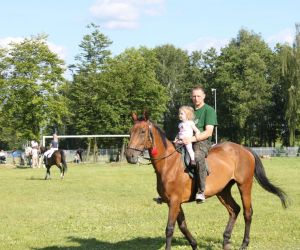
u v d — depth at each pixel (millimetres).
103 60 69250
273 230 12508
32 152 48719
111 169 42719
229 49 85125
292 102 67500
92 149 64312
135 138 9008
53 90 55281
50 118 56156
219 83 84000
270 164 46438
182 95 93125
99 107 62500
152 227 13188
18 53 55250
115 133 63781
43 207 17531
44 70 55156
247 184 10492
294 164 46312
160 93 66438
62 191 23188
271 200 18875
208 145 9742
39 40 56094
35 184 27203
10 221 14461
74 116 66375
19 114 55938
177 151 9469
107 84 62906
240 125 79562
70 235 12227
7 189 24297
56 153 31000
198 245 10922
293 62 67188
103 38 69688
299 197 19672
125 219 14617
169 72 95125
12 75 55625
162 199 9602
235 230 12594
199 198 9375
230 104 82188
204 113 9852
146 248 10688
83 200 19562
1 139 74625
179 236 11898
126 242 11297
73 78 67375
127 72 64562
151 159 9383
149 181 28812
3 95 54406
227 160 10227
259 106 79875
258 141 87625
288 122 69188
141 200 19359
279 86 83500
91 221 14328
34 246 10969
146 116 9211
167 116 94875
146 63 68188
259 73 81312
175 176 9273
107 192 22562
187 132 9422
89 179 30734
